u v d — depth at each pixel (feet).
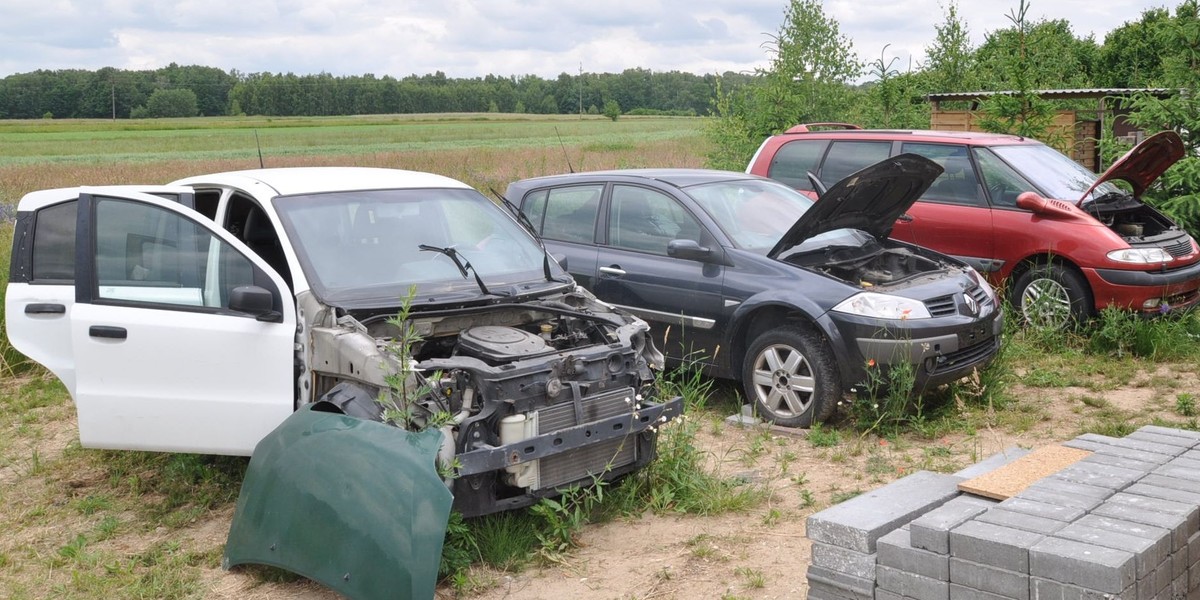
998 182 30.99
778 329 23.02
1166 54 40.01
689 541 16.71
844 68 53.83
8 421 24.71
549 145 189.06
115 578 15.88
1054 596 9.86
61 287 20.20
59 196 20.79
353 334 16.31
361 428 14.99
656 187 25.91
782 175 35.17
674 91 442.50
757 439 21.90
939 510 11.57
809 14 53.88
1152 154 30.78
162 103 422.00
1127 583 9.51
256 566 15.83
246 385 17.15
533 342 16.80
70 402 26.43
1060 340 29.32
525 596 14.98
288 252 17.87
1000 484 12.62
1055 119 46.37
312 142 238.68
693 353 24.17
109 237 18.08
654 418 17.15
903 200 24.90
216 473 19.81
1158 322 29.04
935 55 61.41
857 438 22.20
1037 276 30.17
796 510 18.06
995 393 24.34
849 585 11.86
